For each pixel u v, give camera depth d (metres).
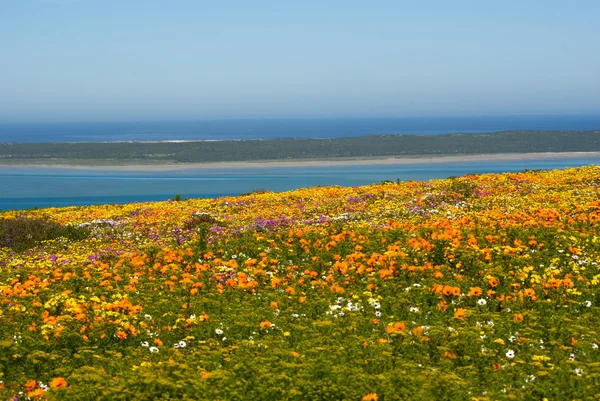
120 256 19.31
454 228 18.41
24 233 24.30
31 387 8.85
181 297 14.13
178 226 25.31
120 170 125.00
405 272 14.90
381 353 9.77
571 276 14.21
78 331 11.76
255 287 14.78
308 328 11.27
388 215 24.98
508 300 12.77
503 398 8.20
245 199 33.78
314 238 19.30
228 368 9.46
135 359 10.45
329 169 122.50
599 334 10.72
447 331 10.76
